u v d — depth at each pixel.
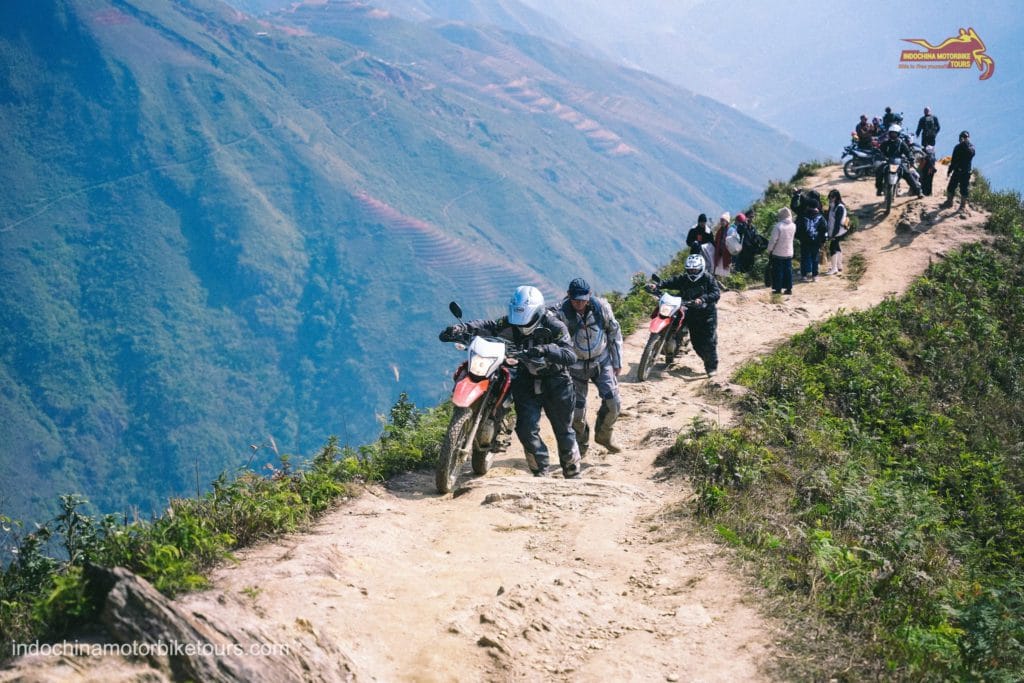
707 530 7.06
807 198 23.75
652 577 6.38
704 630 5.53
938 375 17.00
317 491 7.70
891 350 17.34
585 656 5.23
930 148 29.83
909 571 6.84
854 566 6.43
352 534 6.93
